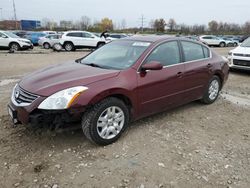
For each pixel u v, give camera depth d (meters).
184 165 3.39
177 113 5.17
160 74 4.34
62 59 14.32
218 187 3.01
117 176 3.12
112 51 4.70
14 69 10.27
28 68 10.64
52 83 3.52
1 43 18.81
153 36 4.96
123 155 3.55
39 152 3.54
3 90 6.56
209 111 5.38
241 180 3.15
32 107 3.35
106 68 4.15
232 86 7.79
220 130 4.49
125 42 4.83
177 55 4.79
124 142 3.89
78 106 3.37
